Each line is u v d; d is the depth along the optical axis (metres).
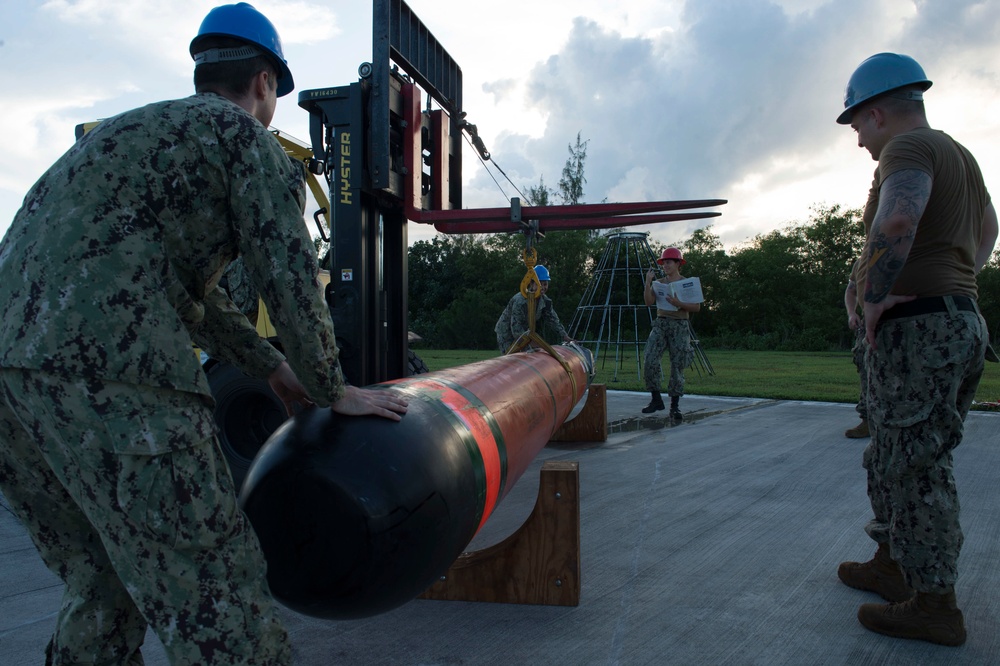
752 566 2.86
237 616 1.26
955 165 2.08
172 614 1.23
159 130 1.29
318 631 2.30
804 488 4.19
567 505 2.46
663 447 5.66
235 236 1.42
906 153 2.04
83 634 1.49
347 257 4.00
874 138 2.26
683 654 2.10
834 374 13.72
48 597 2.61
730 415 7.64
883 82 2.19
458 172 4.88
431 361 17.12
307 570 1.59
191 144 1.30
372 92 3.85
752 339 33.06
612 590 2.62
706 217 4.20
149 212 1.27
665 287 7.20
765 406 8.43
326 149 4.09
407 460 1.65
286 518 1.59
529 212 4.03
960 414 2.24
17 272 1.22
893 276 2.01
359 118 3.92
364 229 4.05
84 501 1.25
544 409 3.17
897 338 2.12
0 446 1.41
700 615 2.38
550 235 39.16
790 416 7.49
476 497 1.90
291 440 1.67
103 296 1.19
